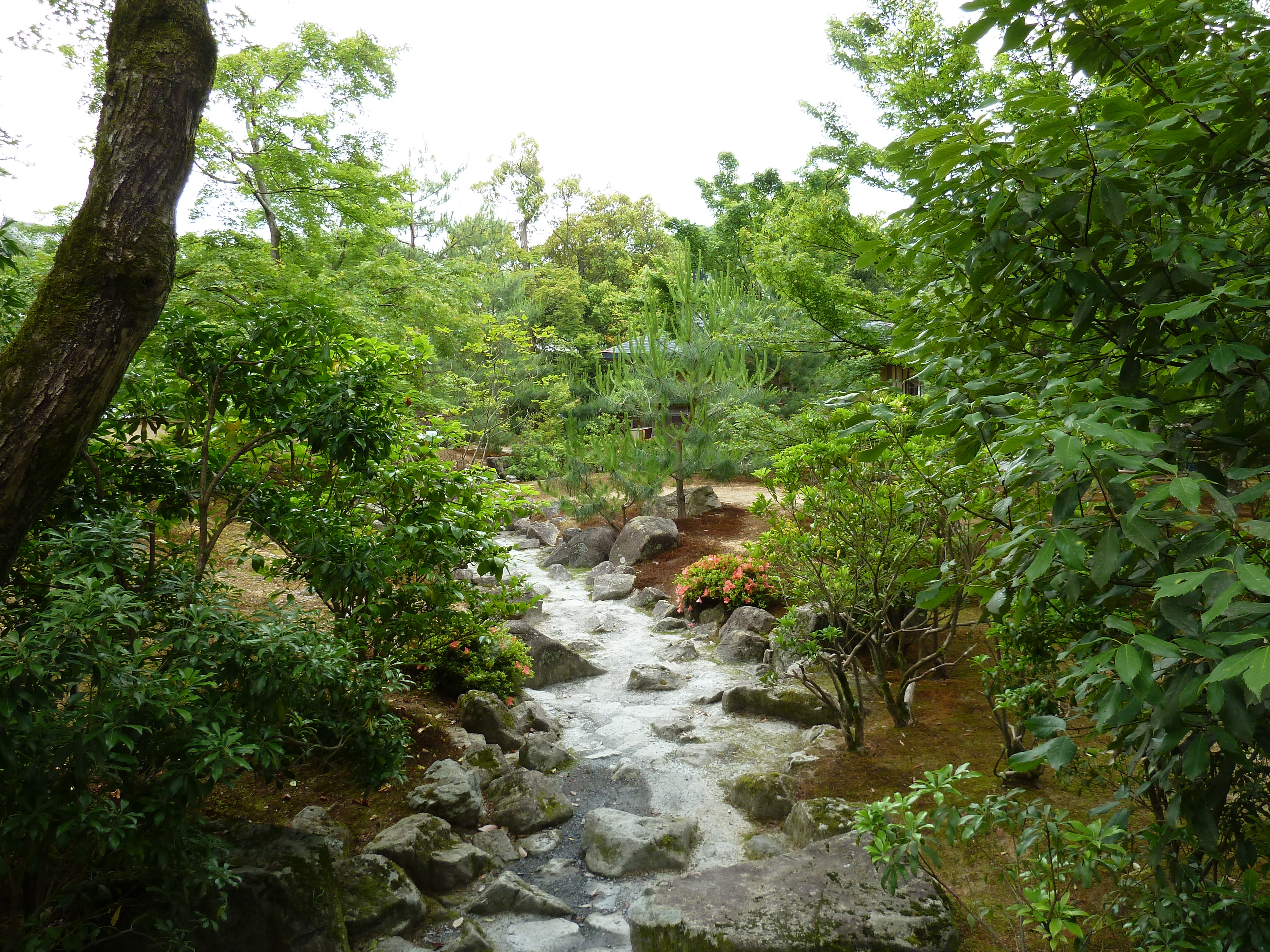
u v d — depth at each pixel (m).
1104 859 2.00
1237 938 1.75
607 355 24.47
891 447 3.64
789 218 10.38
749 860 3.81
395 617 4.79
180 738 2.58
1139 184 1.80
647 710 6.07
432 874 3.63
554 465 14.52
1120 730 2.06
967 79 9.45
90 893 2.67
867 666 6.04
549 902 3.47
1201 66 1.83
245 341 3.66
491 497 5.54
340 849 3.61
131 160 2.51
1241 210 2.16
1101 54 2.06
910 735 4.80
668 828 3.99
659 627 8.45
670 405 13.19
